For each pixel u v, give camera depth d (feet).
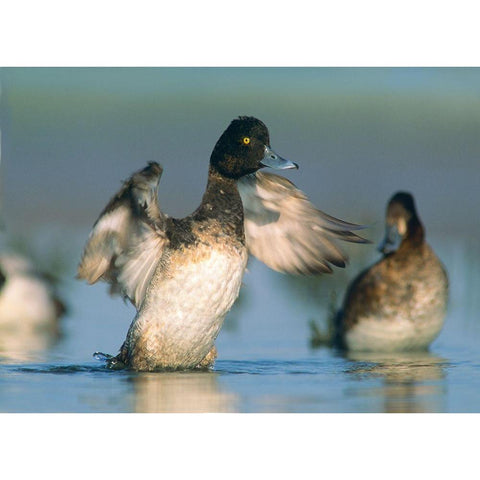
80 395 28.35
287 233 34.58
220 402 27.58
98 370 32.63
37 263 51.60
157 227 30.83
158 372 32.24
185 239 31.27
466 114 85.05
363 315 38.93
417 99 86.28
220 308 31.91
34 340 40.27
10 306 43.86
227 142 32.35
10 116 80.23
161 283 31.32
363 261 51.47
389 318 38.73
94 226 30.09
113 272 31.32
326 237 34.30
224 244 31.63
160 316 31.50
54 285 46.29
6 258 46.19
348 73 89.15
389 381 31.09
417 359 36.27
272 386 29.99
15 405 27.12
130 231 30.58
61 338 40.81
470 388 29.89
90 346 38.78
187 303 31.32
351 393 28.96
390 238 39.40
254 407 27.04
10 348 38.04
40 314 43.88
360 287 39.27
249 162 32.37
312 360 35.68
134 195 29.73
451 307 47.16
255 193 33.94
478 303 47.88
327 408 26.96
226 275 31.68
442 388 29.86
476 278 52.21
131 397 28.12
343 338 39.37
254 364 34.50
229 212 32.09
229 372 32.63
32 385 29.89
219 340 39.99
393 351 38.78
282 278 51.31
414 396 28.58
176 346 31.83
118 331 42.24
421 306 38.68
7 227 60.49
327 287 49.75
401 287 38.75
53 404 27.27
